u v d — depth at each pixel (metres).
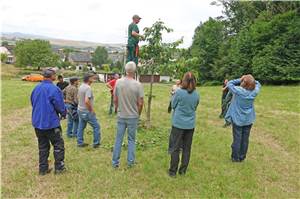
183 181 5.23
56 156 5.44
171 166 5.41
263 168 6.08
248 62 36.91
